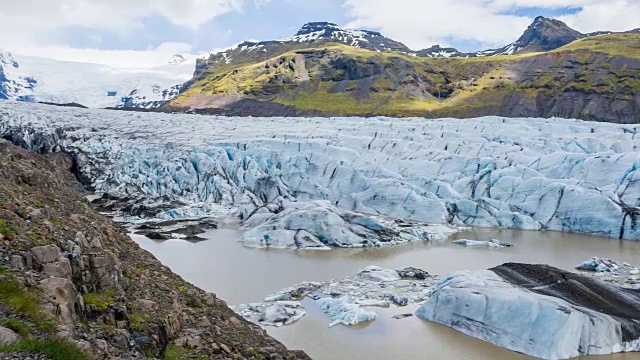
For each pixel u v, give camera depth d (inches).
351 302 1325.0
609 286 1270.9
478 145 2859.3
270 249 1892.2
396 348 1080.8
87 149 3090.6
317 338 1118.4
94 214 885.8
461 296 1210.6
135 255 823.1
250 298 1348.4
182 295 740.0
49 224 605.0
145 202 2559.1
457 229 2241.6
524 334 1090.7
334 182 2655.0
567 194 2265.0
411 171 2709.2
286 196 2625.5
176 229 2140.7
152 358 509.4
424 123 3535.9
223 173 2800.2
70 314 469.1
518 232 2217.0
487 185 2497.5
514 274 1336.1
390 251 1893.5
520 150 2723.9
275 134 3280.0
